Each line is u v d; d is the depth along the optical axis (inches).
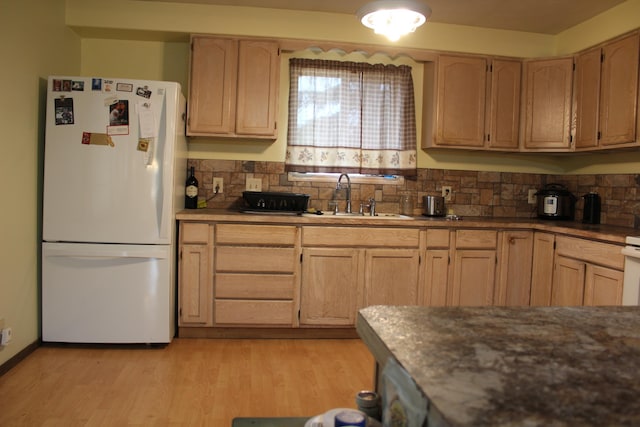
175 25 134.7
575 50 143.9
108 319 117.6
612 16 129.8
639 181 128.9
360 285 130.3
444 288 134.0
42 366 105.7
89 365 107.1
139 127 115.7
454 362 29.0
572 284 120.4
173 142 117.8
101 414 84.8
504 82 147.7
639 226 128.2
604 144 128.8
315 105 147.2
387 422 29.0
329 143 148.3
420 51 145.5
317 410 89.0
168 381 99.8
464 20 141.6
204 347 121.6
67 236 115.0
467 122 146.9
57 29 125.7
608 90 127.6
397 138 151.6
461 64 146.2
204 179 146.0
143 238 116.8
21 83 107.3
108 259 116.6
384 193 154.2
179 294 125.0
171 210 118.3
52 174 113.9
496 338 34.0
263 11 136.8
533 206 160.2
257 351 120.1
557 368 28.6
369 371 109.0
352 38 140.0
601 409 23.4
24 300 110.3
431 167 156.6
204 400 91.6
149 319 118.6
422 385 25.5
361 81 149.3
